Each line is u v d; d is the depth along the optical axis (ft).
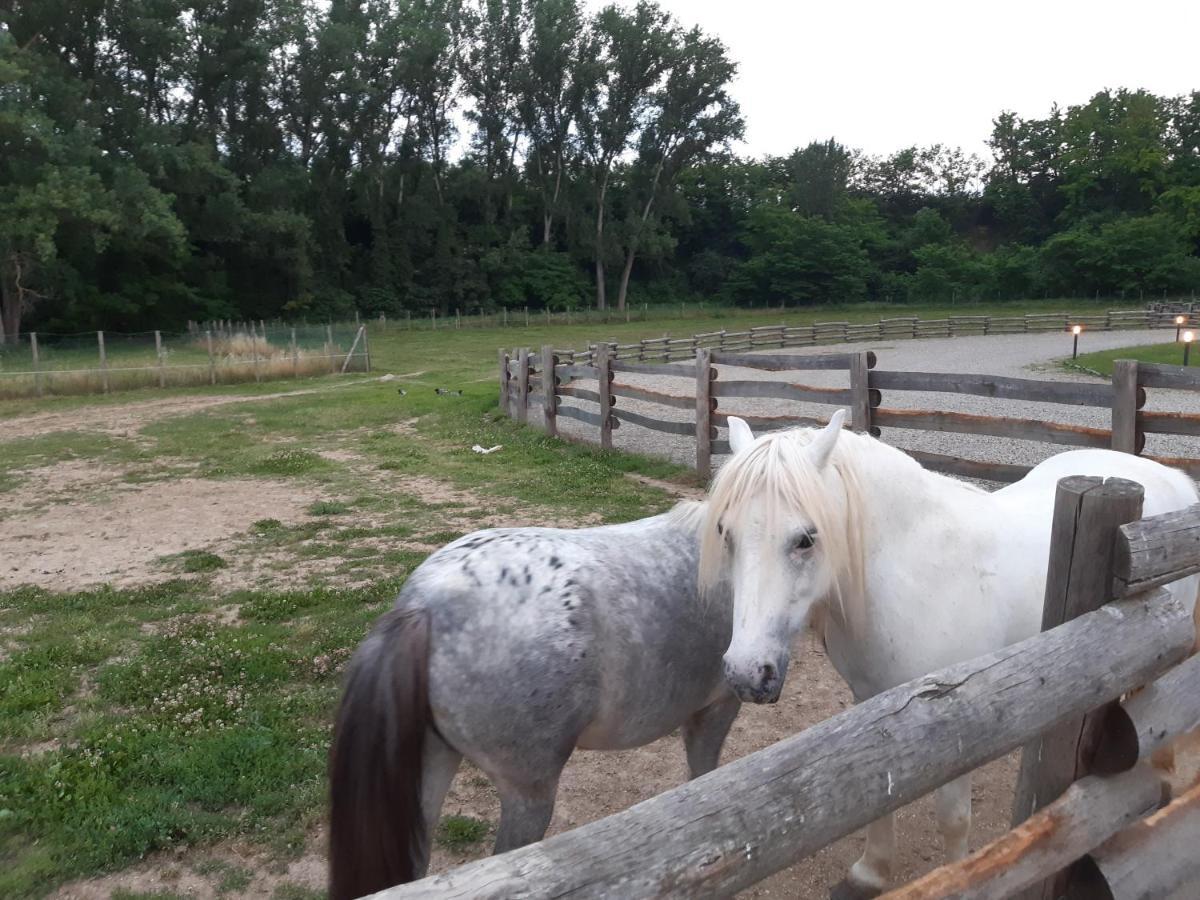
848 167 288.71
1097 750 6.68
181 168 129.80
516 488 31.48
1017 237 282.77
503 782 7.90
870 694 9.23
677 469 31.76
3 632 18.84
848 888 9.66
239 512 29.96
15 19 123.75
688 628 8.68
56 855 10.77
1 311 120.26
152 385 71.87
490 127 204.33
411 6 182.29
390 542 25.38
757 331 115.96
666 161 208.95
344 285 189.16
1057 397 19.92
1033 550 9.13
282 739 13.46
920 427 22.93
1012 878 5.95
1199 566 6.94
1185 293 201.57
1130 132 256.73
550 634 7.75
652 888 3.94
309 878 10.50
